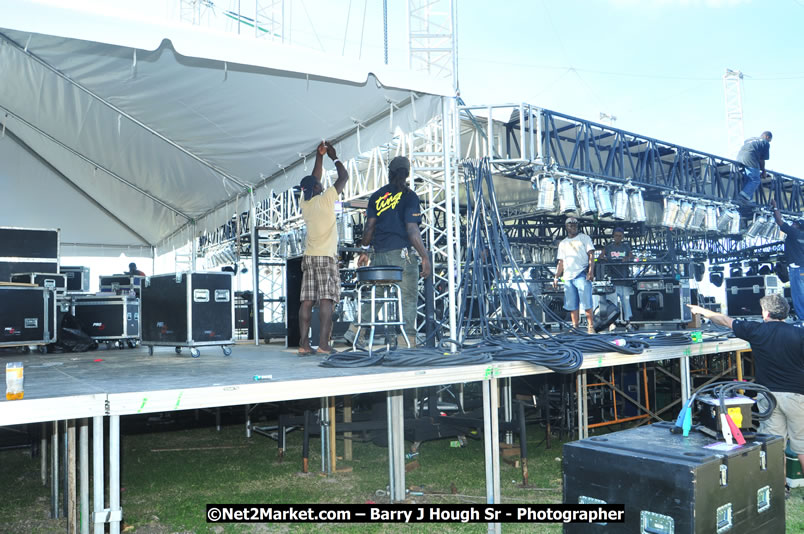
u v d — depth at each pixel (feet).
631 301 28.07
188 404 8.91
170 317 17.98
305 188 16.33
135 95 20.02
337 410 21.56
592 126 27.12
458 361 12.07
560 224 39.70
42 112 24.76
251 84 17.81
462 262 27.81
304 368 12.30
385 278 13.92
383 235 16.11
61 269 33.55
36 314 20.94
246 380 10.07
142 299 19.19
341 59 13.99
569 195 25.72
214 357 17.01
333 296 16.24
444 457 18.04
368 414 20.07
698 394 9.20
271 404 24.99
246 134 21.59
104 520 8.31
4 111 27.48
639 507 7.59
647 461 7.52
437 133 22.70
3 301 20.22
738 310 33.50
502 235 17.70
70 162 37.37
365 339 19.79
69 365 14.48
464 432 16.80
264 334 26.76
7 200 44.96
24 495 14.42
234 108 19.63
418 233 15.74
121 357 17.88
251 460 17.95
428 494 14.15
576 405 21.06
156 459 18.12
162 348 23.80
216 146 23.34
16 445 18.39
